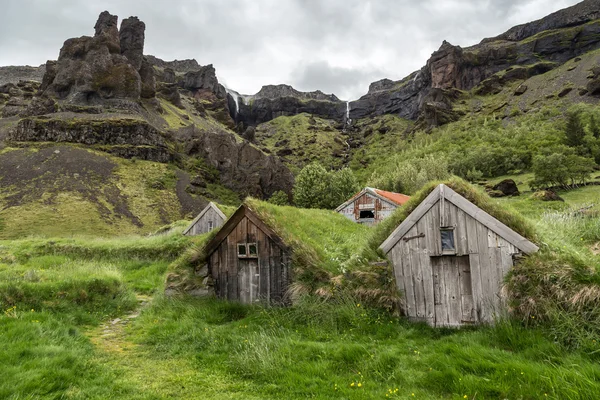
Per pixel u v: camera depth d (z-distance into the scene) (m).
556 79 168.62
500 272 8.66
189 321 10.43
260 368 7.09
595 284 7.20
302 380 6.52
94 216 68.69
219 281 12.98
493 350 7.00
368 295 9.80
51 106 127.62
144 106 154.38
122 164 94.69
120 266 23.72
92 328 10.73
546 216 14.24
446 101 196.75
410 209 10.52
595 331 6.88
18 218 62.81
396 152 174.38
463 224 9.28
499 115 164.12
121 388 6.31
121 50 161.75
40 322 9.41
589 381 5.43
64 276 13.60
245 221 12.76
